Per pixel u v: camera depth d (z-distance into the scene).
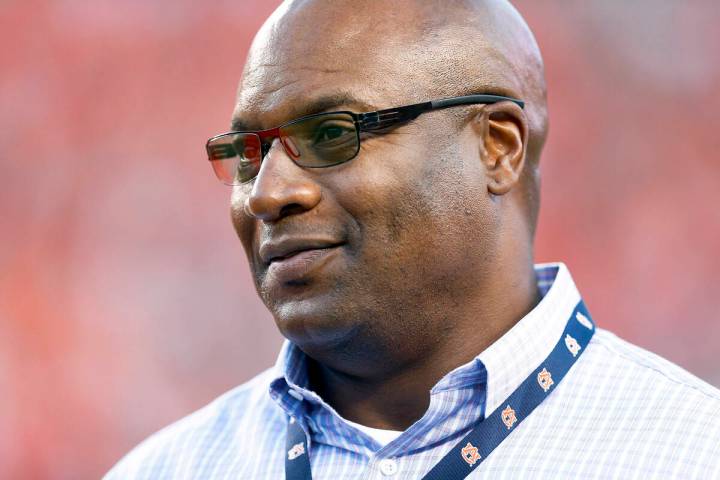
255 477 6.29
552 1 31.55
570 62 31.25
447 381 5.75
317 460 6.10
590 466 5.47
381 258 5.66
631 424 5.60
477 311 6.02
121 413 27.95
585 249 30.33
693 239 29.95
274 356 28.67
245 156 5.96
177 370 28.39
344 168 5.65
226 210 29.83
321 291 5.69
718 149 30.44
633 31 31.28
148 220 29.75
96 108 30.36
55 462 27.36
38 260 29.14
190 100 30.81
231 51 31.25
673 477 5.31
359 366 6.00
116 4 31.05
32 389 27.91
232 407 6.98
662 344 29.27
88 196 29.77
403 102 5.74
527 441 5.69
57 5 30.77
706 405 5.55
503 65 6.21
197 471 6.57
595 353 6.14
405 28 5.92
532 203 6.45
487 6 6.39
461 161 5.88
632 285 29.89
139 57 30.88
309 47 5.84
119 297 29.02
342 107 5.70
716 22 31.08
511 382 5.83
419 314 5.82
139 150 30.30
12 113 29.97
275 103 5.80
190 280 29.23
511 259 6.17
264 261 5.90
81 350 28.41
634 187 30.53
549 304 6.18
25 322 28.44
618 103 31.02
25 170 29.73
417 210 5.69
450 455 5.65
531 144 6.43
